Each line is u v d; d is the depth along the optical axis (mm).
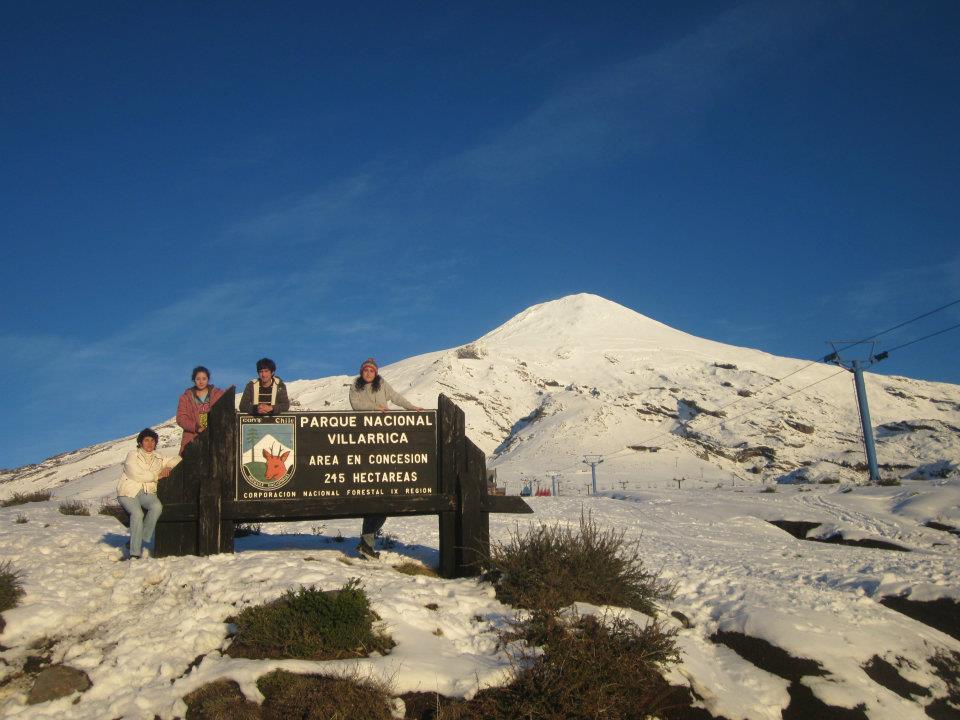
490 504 11992
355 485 11945
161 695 8414
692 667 9500
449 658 8977
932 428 160375
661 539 20422
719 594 12297
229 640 9211
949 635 12227
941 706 9828
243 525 16141
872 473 55094
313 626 8984
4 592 9906
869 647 10328
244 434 11906
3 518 16625
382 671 8492
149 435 11820
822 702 9383
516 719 8250
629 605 10758
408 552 13516
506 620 9781
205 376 12867
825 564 16594
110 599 10453
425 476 12102
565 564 10719
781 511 28781
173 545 11688
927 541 23781
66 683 8633
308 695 8211
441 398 12250
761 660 10102
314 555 12109
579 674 8586
